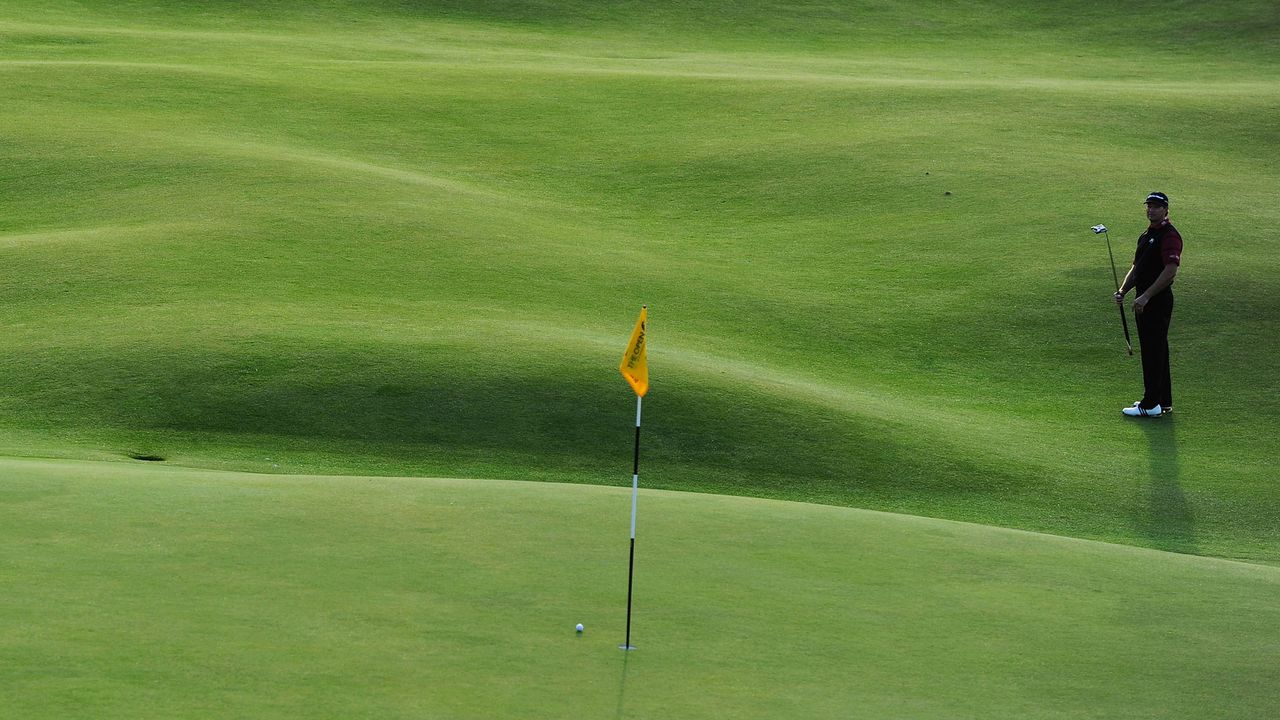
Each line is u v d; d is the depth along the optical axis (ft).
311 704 41.01
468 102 234.17
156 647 45.11
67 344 109.19
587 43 350.23
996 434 104.42
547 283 137.59
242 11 357.20
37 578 51.88
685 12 390.83
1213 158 194.80
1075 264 146.00
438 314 121.80
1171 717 44.50
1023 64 330.95
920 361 124.26
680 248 159.33
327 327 114.83
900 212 171.32
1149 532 84.58
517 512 67.00
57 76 228.63
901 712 43.70
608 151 206.69
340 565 56.08
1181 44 358.43
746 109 230.68
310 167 179.42
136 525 60.39
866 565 61.62
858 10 403.75
